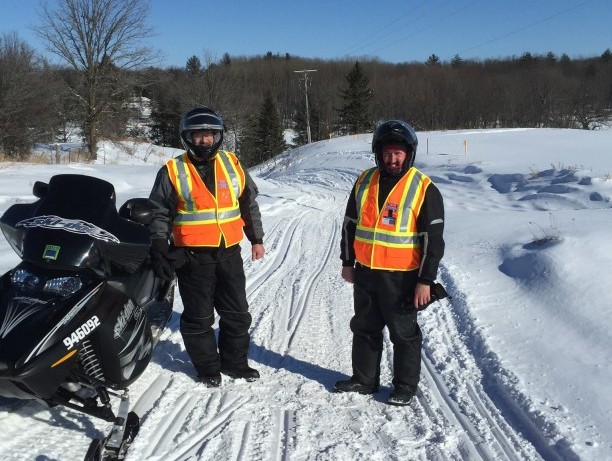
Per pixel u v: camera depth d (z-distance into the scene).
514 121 82.56
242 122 52.84
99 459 2.94
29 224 3.52
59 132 42.16
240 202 4.57
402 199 4.00
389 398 4.18
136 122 59.38
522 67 113.69
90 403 3.46
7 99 33.50
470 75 100.81
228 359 4.53
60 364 3.25
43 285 3.39
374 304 4.19
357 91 73.25
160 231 4.13
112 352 3.57
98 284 3.56
